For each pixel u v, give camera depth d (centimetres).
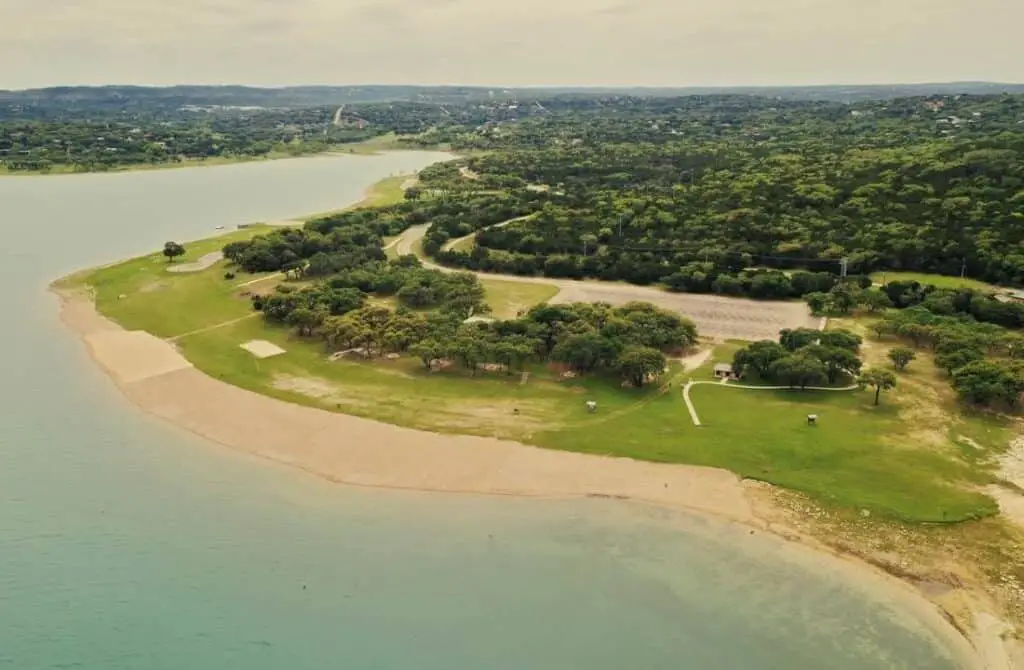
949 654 5875
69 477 8250
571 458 8638
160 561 6900
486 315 13600
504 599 6519
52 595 6469
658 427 9319
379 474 8369
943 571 6744
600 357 10844
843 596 6519
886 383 9862
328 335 11950
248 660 5831
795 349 11238
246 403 10075
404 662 5841
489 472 8388
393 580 6719
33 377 10931
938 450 8694
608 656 5912
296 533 7331
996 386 9612
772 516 7581
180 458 8688
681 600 6512
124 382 10762
